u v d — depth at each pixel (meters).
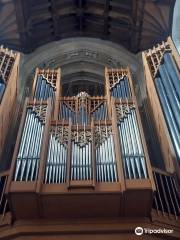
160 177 8.57
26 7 14.11
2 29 14.31
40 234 7.14
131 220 7.33
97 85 15.95
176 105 10.00
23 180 7.14
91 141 8.04
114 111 9.15
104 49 15.55
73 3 15.29
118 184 7.12
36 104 9.48
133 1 14.02
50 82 12.38
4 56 11.96
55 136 8.34
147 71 12.02
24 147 7.99
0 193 8.14
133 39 15.05
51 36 15.77
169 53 12.05
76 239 7.12
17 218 7.30
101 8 15.21
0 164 10.16
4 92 10.35
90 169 7.33
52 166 7.51
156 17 14.23
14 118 11.92
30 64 14.76
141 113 12.47
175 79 10.84
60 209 7.20
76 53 15.70
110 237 7.15
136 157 7.68
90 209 7.23
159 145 10.49
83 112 10.74
